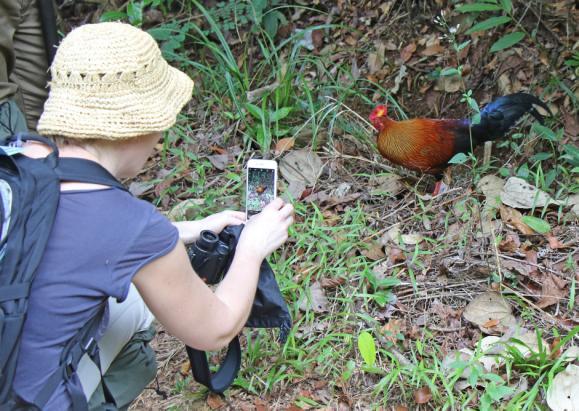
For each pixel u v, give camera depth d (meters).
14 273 1.56
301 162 3.64
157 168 3.91
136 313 2.11
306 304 2.83
